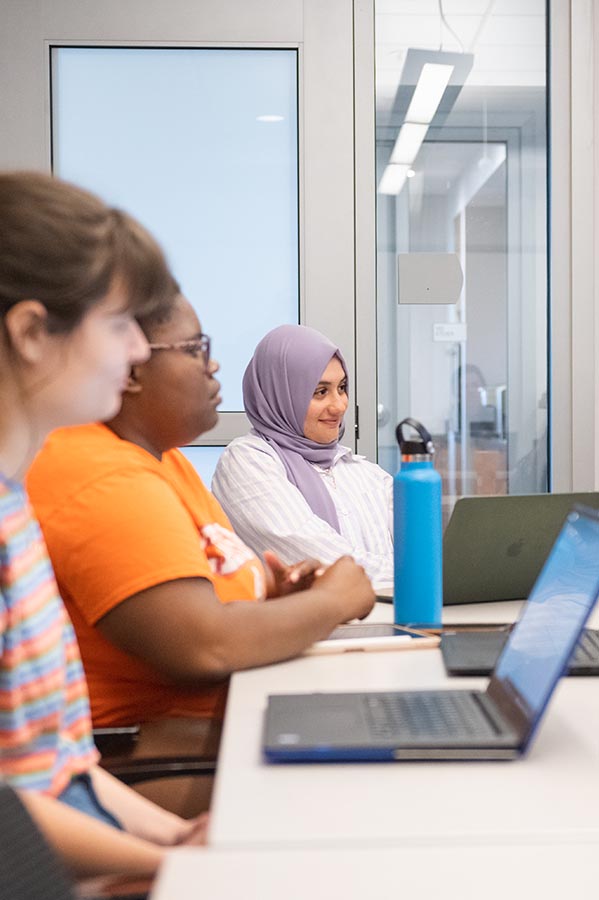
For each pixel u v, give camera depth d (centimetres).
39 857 50
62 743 95
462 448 320
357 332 311
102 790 102
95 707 138
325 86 305
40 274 83
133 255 89
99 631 129
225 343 311
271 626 129
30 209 85
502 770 89
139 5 298
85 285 84
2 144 297
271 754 91
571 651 90
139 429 144
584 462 321
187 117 305
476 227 316
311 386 247
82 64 301
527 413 321
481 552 168
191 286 309
